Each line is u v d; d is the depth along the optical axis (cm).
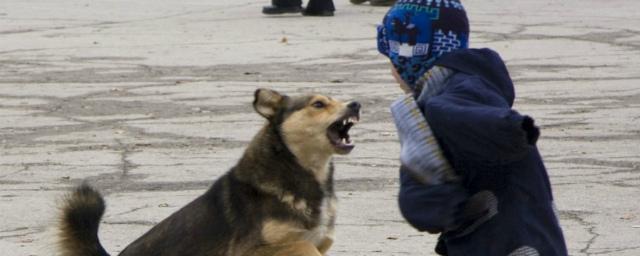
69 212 840
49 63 2544
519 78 2238
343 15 3519
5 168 1463
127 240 1092
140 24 3359
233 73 2359
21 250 1055
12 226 1153
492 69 590
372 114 1847
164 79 2291
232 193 810
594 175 1366
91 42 2923
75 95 2095
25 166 1477
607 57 2548
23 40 2980
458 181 582
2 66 2500
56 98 2066
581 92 2055
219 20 3425
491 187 582
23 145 1630
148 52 2720
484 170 578
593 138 1614
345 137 836
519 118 538
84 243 841
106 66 2491
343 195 1277
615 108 1873
